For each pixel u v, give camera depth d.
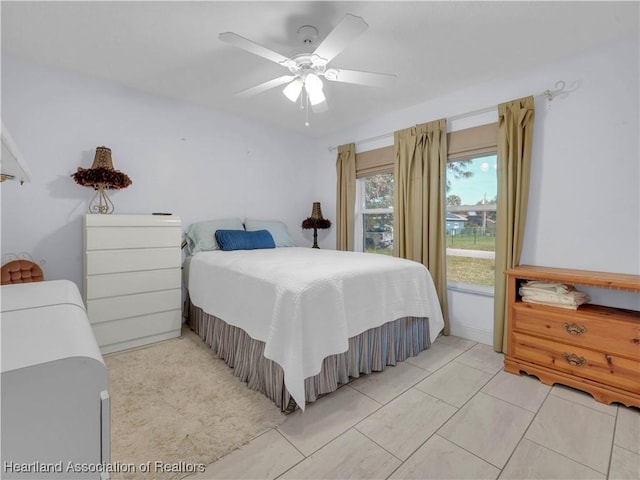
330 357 1.84
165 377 2.03
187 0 1.68
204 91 2.91
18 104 2.32
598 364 1.78
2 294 0.82
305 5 1.71
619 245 2.02
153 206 2.99
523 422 1.58
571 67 2.20
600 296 2.08
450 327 2.92
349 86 2.74
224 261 2.40
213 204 3.42
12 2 1.70
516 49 2.15
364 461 1.32
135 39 2.06
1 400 0.44
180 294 2.76
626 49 1.99
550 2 1.69
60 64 2.41
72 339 0.55
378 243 3.74
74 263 2.58
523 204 2.36
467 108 2.76
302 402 1.50
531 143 2.35
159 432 1.49
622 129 2.00
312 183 4.39
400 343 2.33
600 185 2.09
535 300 2.06
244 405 1.72
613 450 1.38
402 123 3.28
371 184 3.81
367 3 1.70
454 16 1.81
